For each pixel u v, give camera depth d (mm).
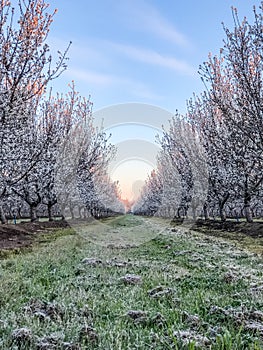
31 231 24703
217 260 12352
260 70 17859
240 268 10586
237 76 18359
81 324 5578
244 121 19344
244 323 5621
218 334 4938
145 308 6609
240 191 27250
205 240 19688
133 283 8719
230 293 7816
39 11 15250
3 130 16312
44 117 28422
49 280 8898
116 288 8211
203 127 30031
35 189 31031
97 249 15391
